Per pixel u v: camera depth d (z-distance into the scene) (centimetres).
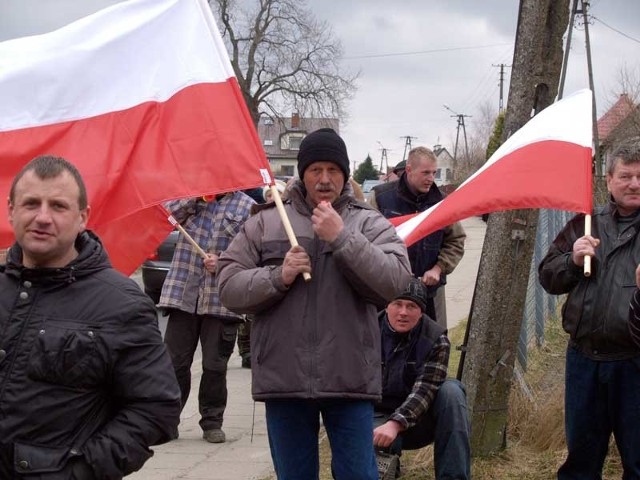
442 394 468
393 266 353
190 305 626
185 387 645
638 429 423
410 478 526
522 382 616
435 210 478
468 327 565
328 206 349
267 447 623
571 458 451
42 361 262
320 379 350
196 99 425
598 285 426
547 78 538
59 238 273
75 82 420
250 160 417
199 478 548
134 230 489
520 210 545
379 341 369
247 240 381
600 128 2944
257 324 365
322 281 358
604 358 427
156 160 418
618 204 433
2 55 421
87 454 263
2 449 262
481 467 537
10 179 409
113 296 273
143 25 431
